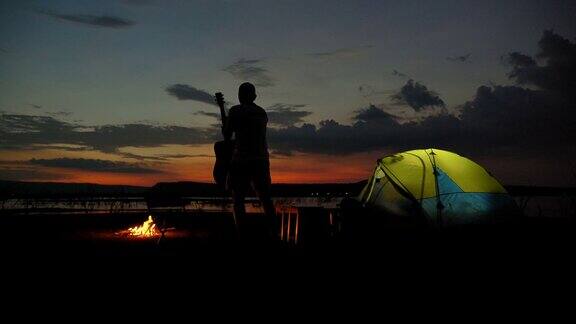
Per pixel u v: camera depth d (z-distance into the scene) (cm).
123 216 1509
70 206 2181
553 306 341
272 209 526
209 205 2116
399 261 549
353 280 443
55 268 525
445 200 787
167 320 311
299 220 749
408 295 383
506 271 473
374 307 345
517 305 346
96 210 1928
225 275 471
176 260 586
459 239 693
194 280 448
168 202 826
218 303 357
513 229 762
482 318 312
